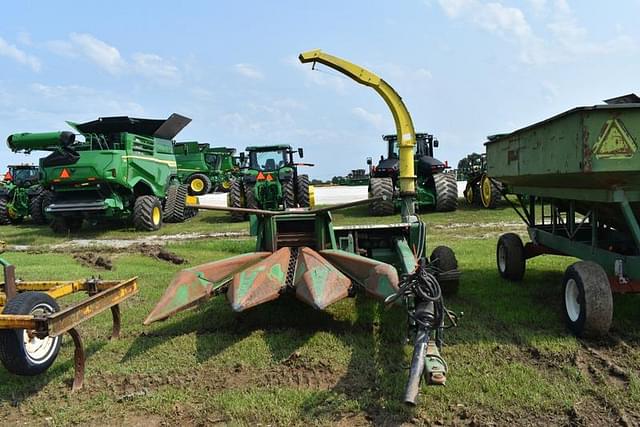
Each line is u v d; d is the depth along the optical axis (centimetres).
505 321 493
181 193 1584
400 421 319
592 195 455
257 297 434
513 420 316
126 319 533
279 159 1555
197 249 1044
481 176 1598
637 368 384
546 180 498
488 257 816
